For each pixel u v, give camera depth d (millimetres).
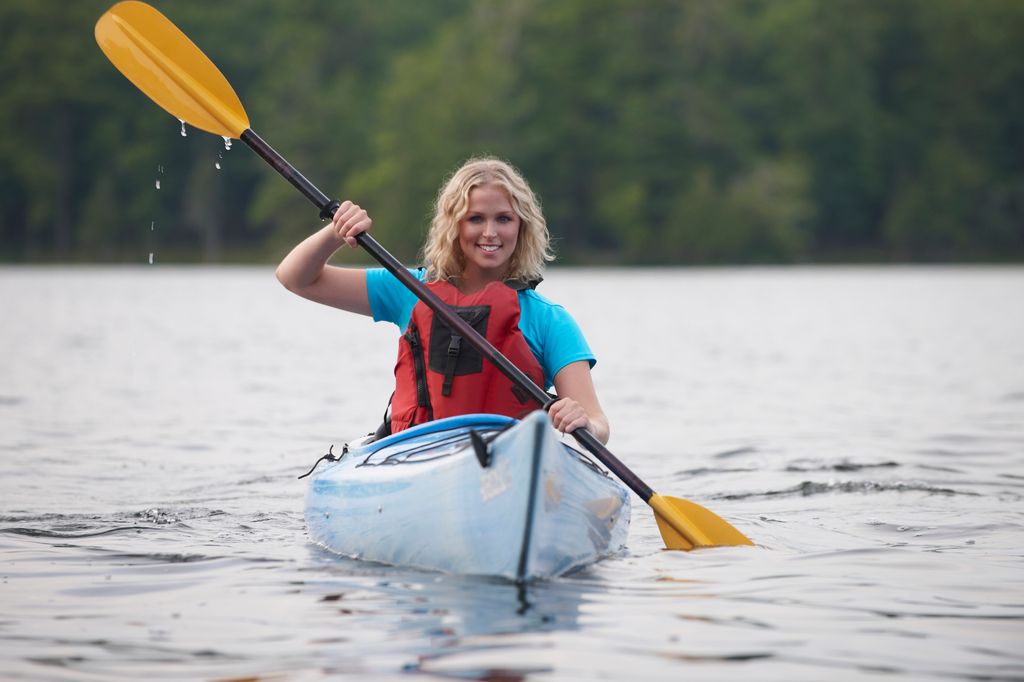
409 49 125375
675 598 7266
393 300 8906
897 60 115312
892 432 14992
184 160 119438
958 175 107500
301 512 10078
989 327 35125
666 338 31312
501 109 104938
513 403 8453
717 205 100438
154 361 24641
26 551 8516
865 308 45875
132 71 10156
